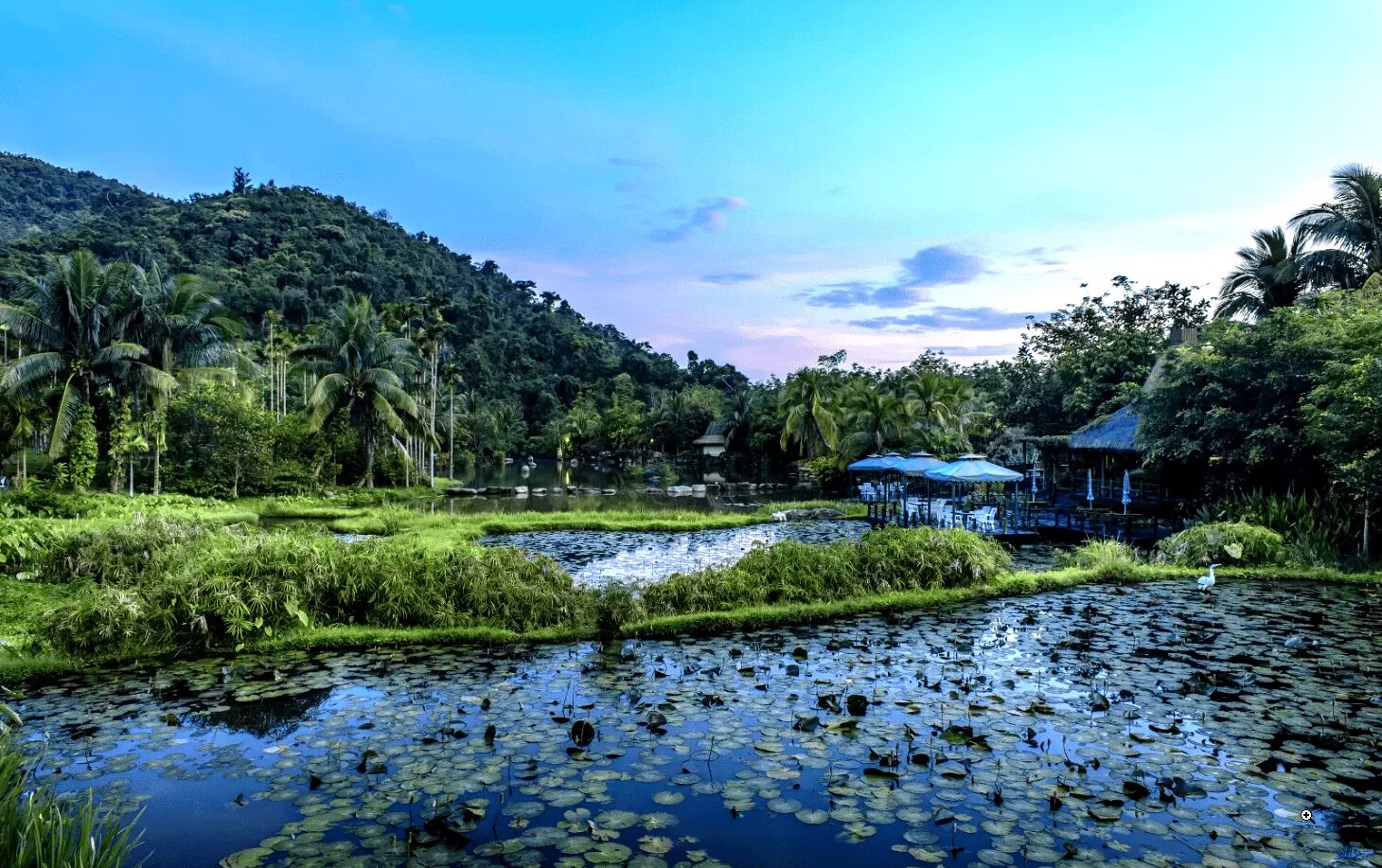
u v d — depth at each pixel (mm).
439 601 9695
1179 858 4242
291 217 112875
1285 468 15664
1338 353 14180
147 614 8445
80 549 11742
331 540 10789
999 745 5793
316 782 5164
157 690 7219
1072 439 23859
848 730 6102
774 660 8227
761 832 4562
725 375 100875
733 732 6090
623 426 75938
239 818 4723
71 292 25625
